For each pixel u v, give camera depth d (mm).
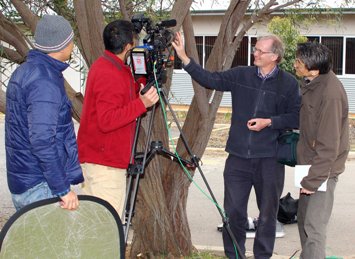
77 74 15500
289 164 4395
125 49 3863
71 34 3297
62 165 3127
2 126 16594
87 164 4035
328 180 4211
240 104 4516
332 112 4008
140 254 5008
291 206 6723
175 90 17891
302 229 4539
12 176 3279
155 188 4824
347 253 5848
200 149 4879
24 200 3305
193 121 4859
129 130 4020
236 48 4836
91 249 3115
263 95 4457
